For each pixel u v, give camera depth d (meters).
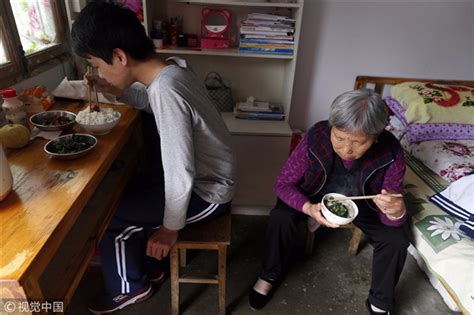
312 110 2.27
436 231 1.29
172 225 1.07
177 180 0.99
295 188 1.39
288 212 1.41
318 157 1.31
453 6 1.97
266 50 1.86
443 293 1.57
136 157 1.56
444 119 1.80
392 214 1.24
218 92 2.07
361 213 1.42
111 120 1.18
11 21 1.32
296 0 1.86
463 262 1.14
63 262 0.96
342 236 1.98
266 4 1.74
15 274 0.61
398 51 2.10
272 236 1.43
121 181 1.33
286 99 2.05
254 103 2.11
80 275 0.96
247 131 1.86
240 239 1.93
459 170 1.52
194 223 1.25
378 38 2.05
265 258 1.49
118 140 1.17
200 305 1.50
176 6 1.94
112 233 1.22
